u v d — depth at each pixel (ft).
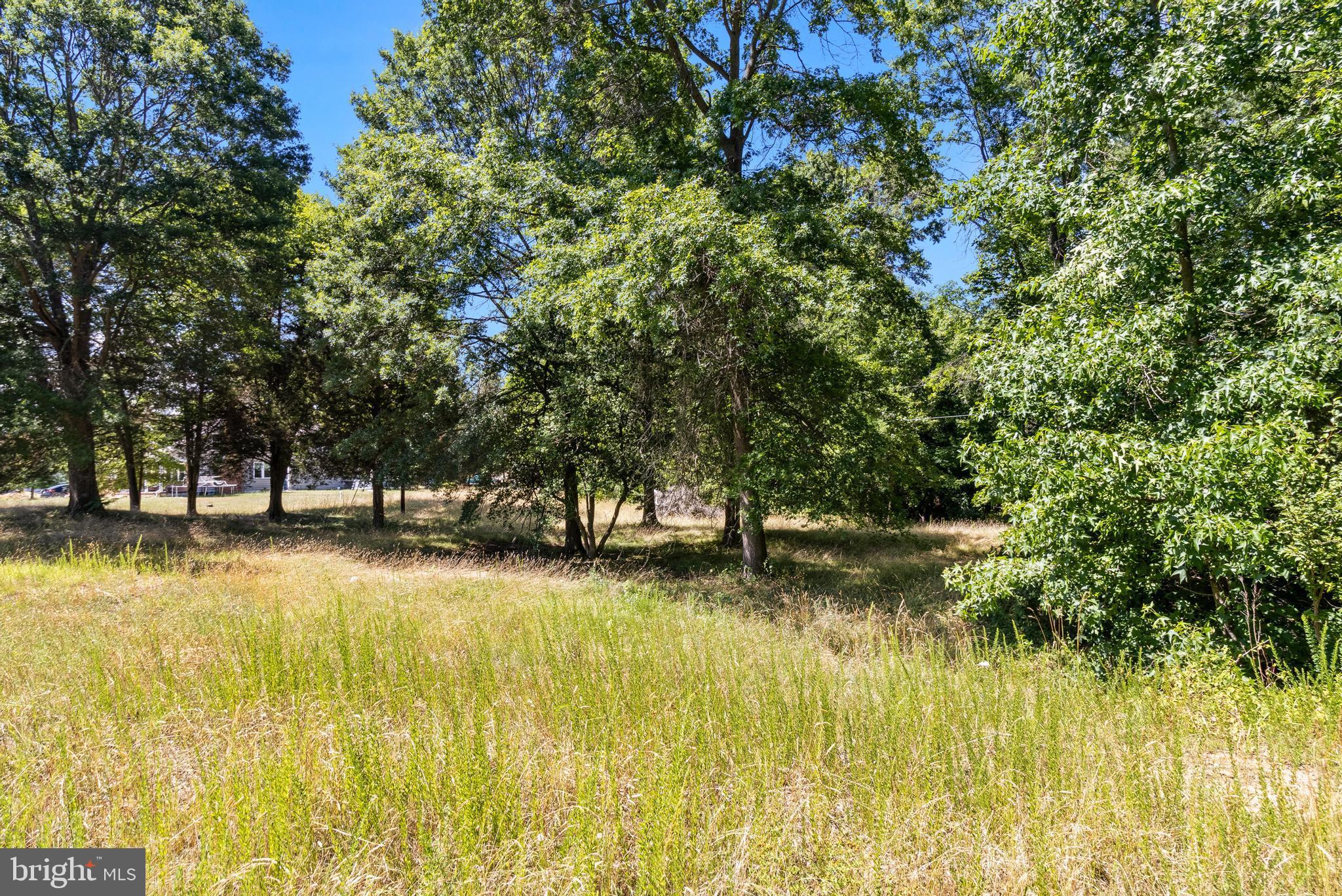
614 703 13.30
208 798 9.66
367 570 37.22
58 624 20.67
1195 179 21.11
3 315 60.59
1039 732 12.40
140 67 61.05
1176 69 21.22
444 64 58.39
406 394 67.41
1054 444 22.20
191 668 16.21
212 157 64.08
